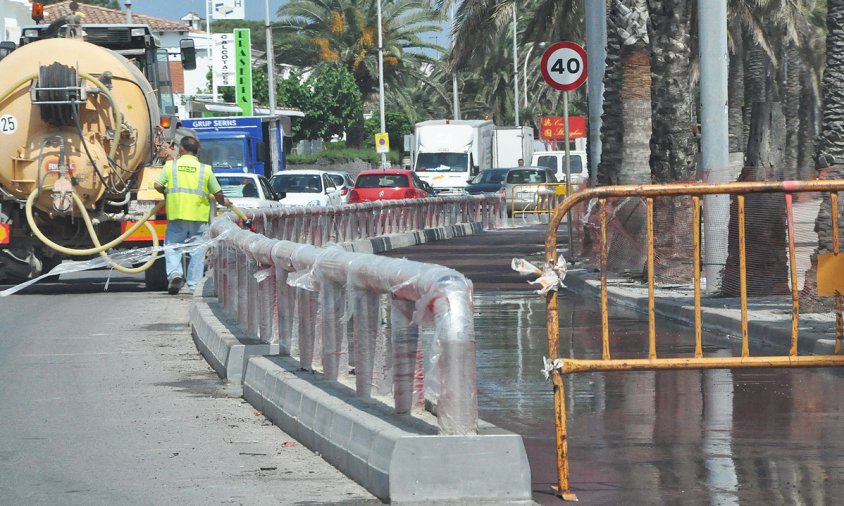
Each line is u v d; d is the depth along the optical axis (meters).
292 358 15.12
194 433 13.23
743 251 11.94
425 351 10.95
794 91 86.19
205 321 18.83
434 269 10.13
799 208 22.88
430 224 55.69
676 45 28.14
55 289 30.83
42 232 30.22
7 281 31.59
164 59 35.44
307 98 113.31
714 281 23.95
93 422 13.90
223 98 108.25
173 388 16.12
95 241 28.77
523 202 72.06
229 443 12.67
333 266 12.59
